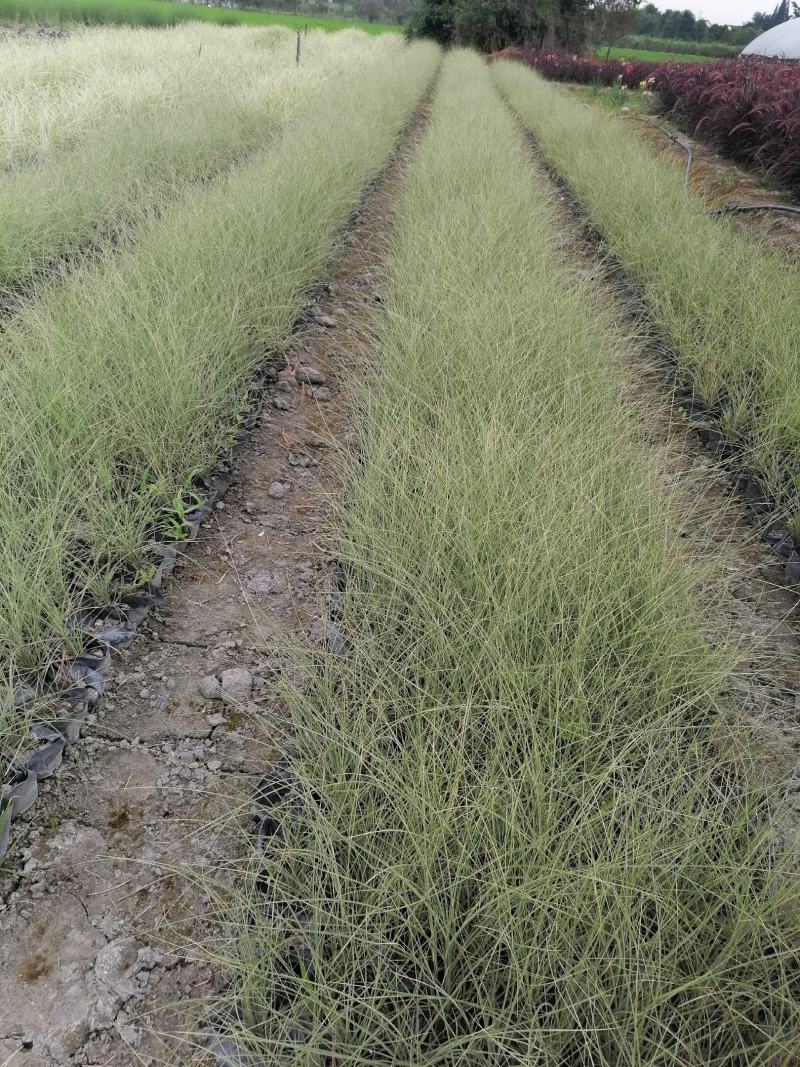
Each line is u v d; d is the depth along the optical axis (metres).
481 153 7.82
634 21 28.14
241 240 4.81
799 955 1.54
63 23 20.00
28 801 1.97
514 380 3.25
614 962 1.46
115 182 6.30
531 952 1.46
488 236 5.07
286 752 2.03
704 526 2.86
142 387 3.28
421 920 1.62
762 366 3.93
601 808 1.77
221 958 1.51
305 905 1.68
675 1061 1.38
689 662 2.15
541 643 2.17
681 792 1.88
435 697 2.01
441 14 29.61
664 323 4.66
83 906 1.77
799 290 4.64
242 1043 1.43
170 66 12.18
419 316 4.07
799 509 3.15
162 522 2.96
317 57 16.80
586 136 9.60
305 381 4.27
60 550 2.53
